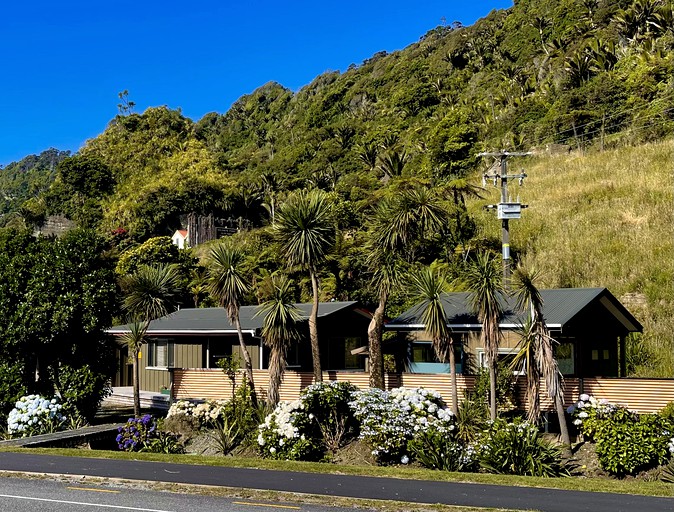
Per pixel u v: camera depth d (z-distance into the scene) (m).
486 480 11.65
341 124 117.62
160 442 17.11
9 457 14.45
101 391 21.36
